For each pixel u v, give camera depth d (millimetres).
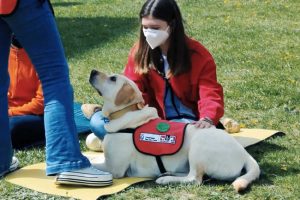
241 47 12258
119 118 5762
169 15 5957
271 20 14945
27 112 7012
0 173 5891
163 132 5699
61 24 15312
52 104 5527
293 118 7953
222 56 11500
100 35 13891
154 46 6012
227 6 16906
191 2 17562
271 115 8102
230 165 5555
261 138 6996
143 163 5766
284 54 11531
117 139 5758
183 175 5691
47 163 5551
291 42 12641
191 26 14320
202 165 5539
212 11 16297
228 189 5508
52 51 5523
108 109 5766
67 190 5535
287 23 14570
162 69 6340
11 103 7113
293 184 5625
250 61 11055
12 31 5617
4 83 5742
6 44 5656
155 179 5777
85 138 7242
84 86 9672
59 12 17156
